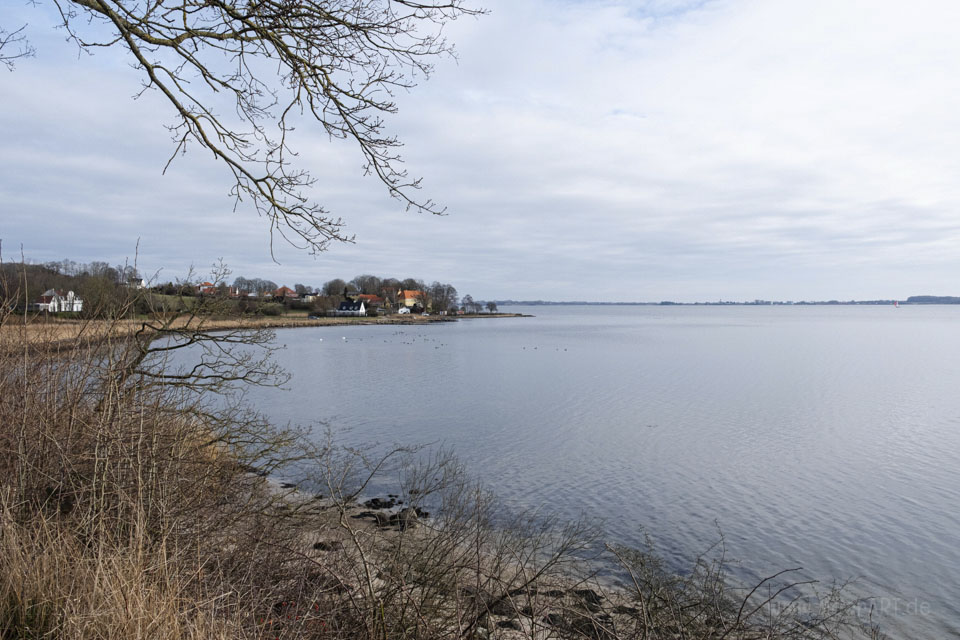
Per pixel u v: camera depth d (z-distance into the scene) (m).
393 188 6.13
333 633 4.71
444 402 30.70
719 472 17.78
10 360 6.09
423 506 12.80
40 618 3.80
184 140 5.62
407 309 184.50
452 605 5.69
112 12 4.82
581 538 11.61
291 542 5.74
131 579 3.94
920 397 32.44
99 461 5.27
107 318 6.52
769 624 7.97
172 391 7.02
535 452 19.97
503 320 196.50
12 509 4.85
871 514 14.41
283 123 5.93
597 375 43.47
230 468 6.85
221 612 4.33
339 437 21.73
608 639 6.06
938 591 10.64
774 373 44.41
